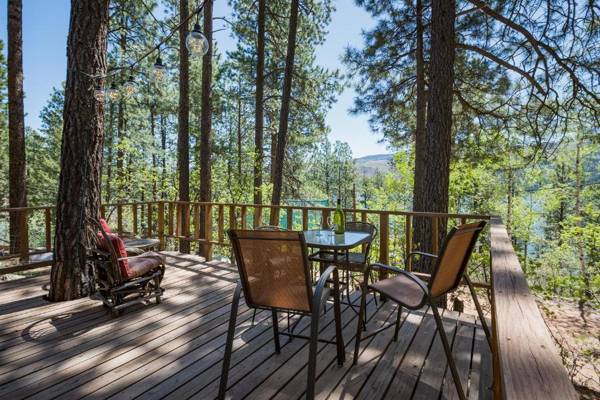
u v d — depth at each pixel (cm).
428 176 564
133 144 1485
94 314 327
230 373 226
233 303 209
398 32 810
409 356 250
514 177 1272
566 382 69
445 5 557
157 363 239
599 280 613
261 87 1070
